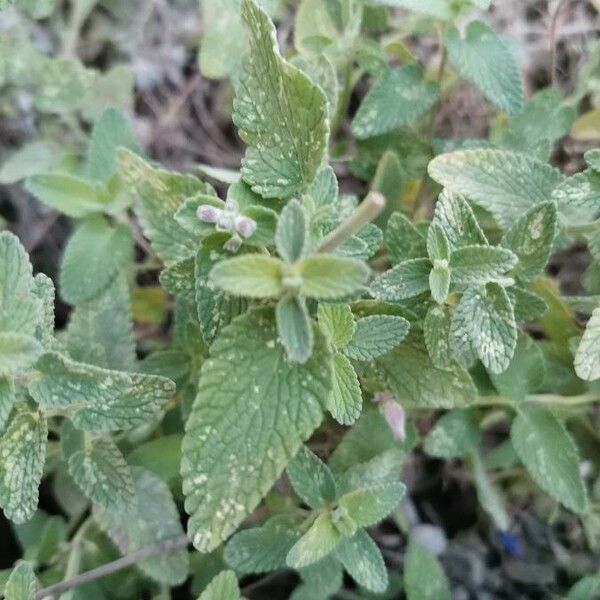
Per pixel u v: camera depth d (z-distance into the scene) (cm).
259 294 8
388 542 15
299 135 9
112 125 14
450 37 13
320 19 14
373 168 14
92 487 11
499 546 15
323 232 10
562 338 13
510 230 11
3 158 17
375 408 12
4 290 9
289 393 9
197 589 13
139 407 10
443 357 10
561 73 17
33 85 17
